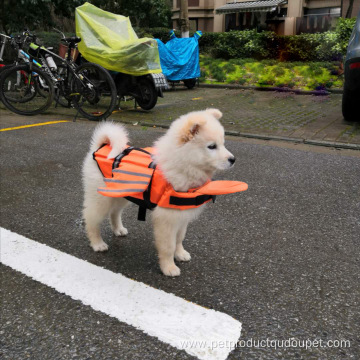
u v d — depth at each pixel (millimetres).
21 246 2881
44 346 1908
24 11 11352
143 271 2600
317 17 20781
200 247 2936
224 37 17875
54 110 8500
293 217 3459
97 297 2289
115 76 8250
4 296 2291
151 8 22062
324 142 5820
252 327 2055
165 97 10906
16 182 4242
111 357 1841
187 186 2266
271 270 2617
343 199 3861
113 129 2619
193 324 2064
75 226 3248
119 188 2213
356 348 1917
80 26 7738
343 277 2533
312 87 11625
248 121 7500
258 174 4578
